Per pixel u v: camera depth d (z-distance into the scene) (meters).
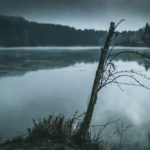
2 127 12.14
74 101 19.73
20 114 15.38
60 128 5.85
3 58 81.56
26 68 50.97
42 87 27.94
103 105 18.45
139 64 61.00
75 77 37.84
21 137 5.43
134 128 11.75
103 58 6.12
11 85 29.50
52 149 4.77
